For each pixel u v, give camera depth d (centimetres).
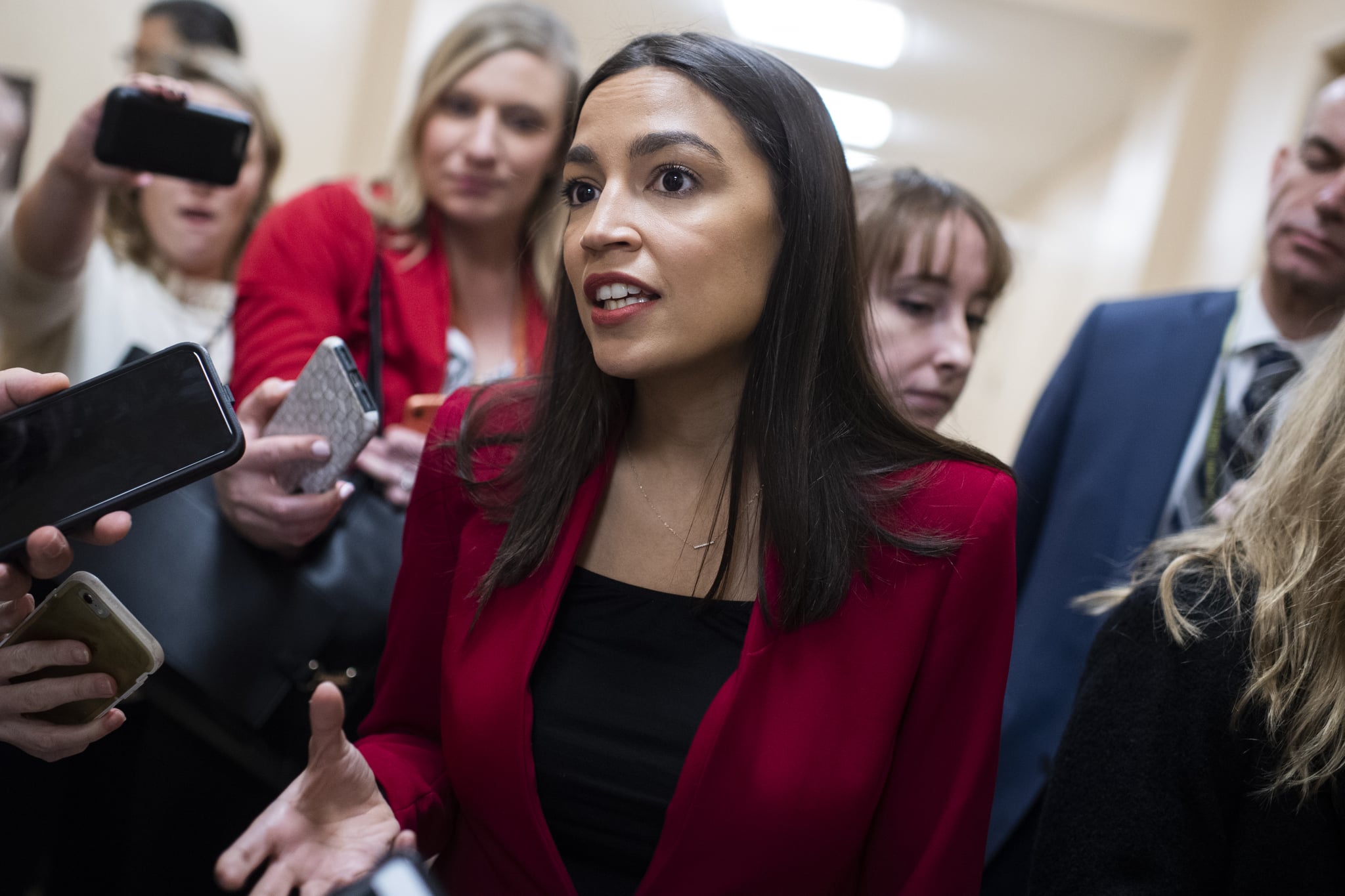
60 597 88
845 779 93
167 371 92
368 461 150
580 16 446
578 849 99
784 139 96
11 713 89
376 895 68
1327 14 361
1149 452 159
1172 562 103
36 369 170
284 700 134
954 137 639
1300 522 98
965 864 100
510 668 99
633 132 93
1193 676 96
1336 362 103
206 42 240
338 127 423
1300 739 92
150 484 86
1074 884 96
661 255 91
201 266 213
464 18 173
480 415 111
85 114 149
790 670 95
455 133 165
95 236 176
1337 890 91
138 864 132
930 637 99
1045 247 656
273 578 136
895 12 472
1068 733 103
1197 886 94
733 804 92
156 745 132
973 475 102
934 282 153
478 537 107
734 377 103
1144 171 465
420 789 103
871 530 97
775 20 497
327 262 156
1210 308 164
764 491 97
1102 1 433
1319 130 148
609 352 94
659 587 103
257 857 86
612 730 97
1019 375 666
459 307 174
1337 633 94
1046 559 164
